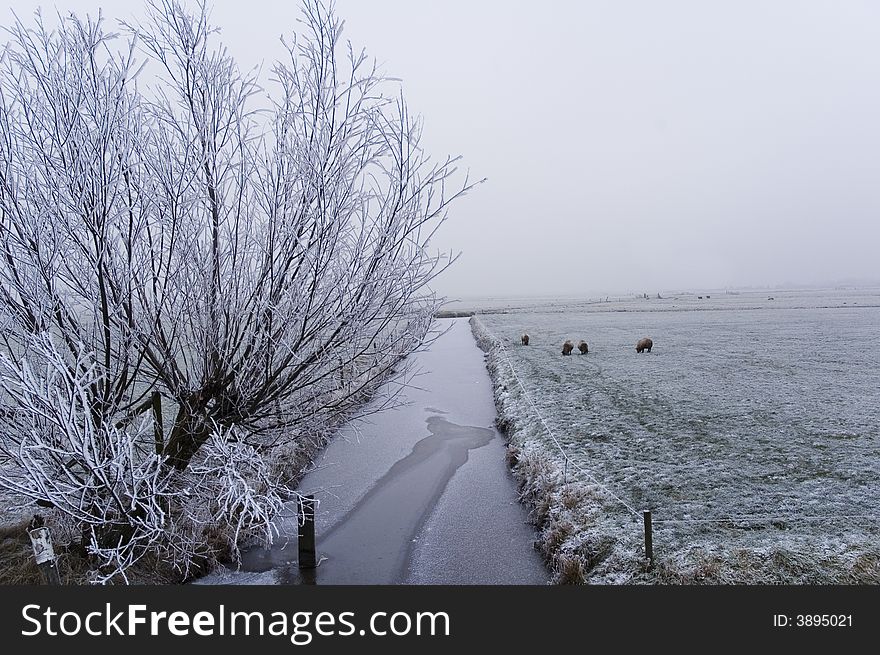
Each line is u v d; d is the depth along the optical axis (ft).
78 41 21.18
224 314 23.63
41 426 21.95
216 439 24.13
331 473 50.03
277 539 35.88
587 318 230.89
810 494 36.32
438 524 38.50
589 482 39.65
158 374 25.30
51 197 20.92
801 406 60.13
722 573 26.99
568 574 29.19
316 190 22.98
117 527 25.89
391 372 29.68
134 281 22.65
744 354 102.47
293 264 24.31
